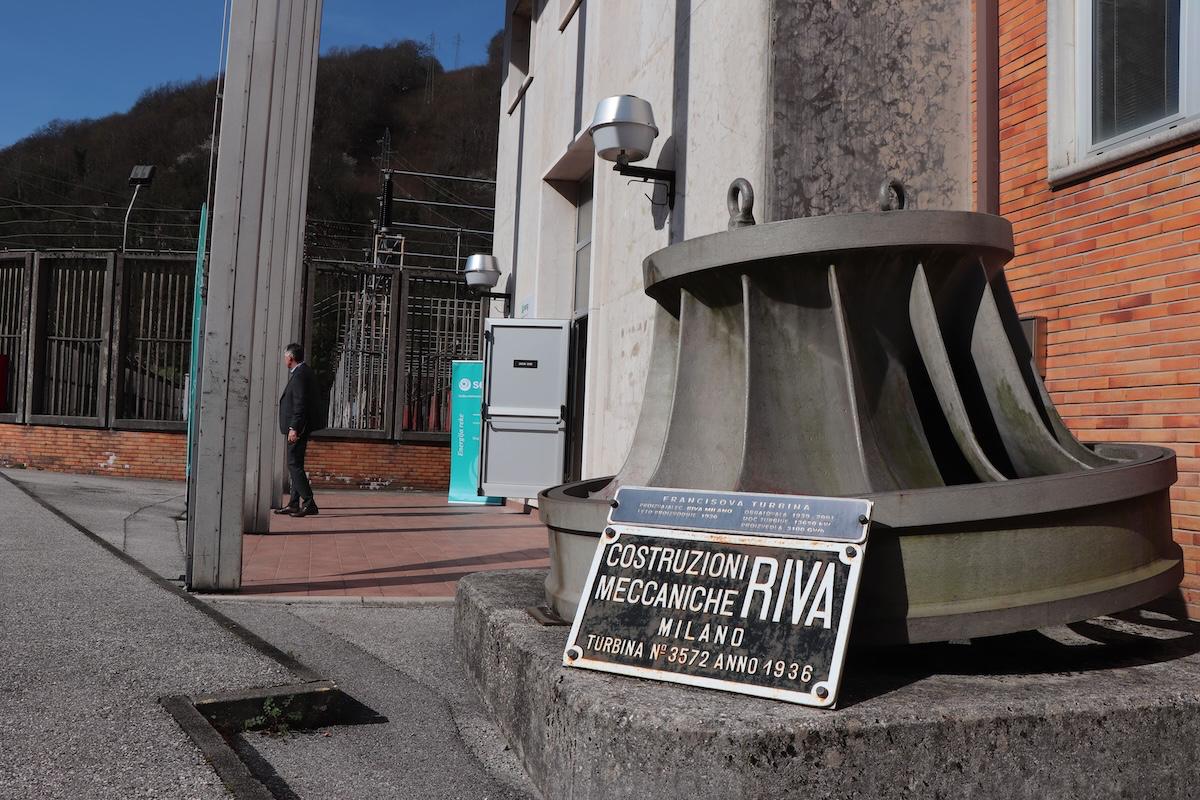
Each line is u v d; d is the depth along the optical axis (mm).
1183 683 2854
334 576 7078
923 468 3350
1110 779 2633
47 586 5105
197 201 82000
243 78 6258
